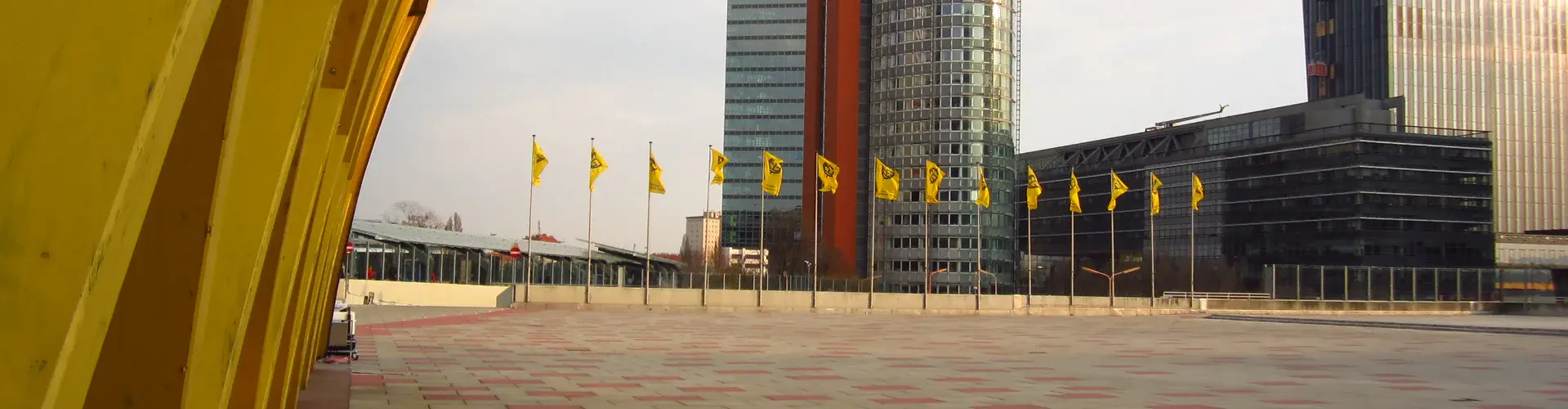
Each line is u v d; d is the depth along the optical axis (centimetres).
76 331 175
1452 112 18725
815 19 14200
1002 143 13275
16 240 161
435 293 6481
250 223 337
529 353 2859
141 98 173
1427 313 9088
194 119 267
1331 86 19262
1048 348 3578
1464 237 13550
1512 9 19275
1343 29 19188
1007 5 13438
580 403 1712
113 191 172
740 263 15600
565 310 6400
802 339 3828
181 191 276
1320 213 13562
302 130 425
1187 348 3672
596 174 6328
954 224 13088
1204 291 13175
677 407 1700
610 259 10256
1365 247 13188
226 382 346
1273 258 13938
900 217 13300
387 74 969
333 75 471
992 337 4291
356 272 7119
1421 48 18700
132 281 282
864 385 2117
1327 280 9388
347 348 2272
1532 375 2570
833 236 13450
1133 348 3638
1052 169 16625
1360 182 13262
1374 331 5281
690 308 6850
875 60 13650
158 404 300
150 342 295
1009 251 13312
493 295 6625
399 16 652
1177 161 15112
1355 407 1833
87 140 166
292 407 1138
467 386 1930
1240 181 14388
